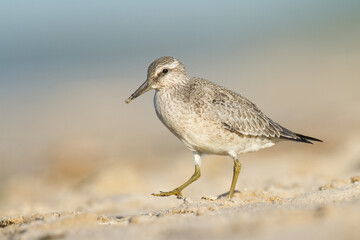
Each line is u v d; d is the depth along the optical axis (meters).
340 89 29.03
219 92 9.89
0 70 44.56
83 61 47.72
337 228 5.82
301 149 17.53
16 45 53.00
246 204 8.08
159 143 21.47
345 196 7.89
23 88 36.34
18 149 21.14
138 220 7.32
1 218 9.31
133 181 14.38
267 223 6.24
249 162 16.62
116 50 52.16
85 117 27.00
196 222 6.82
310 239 5.62
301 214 6.43
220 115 9.52
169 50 51.66
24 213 10.39
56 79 39.31
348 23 51.44
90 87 35.59
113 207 11.12
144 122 25.56
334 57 39.84
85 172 17.09
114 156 18.92
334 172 13.08
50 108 29.66
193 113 9.45
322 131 18.98
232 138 9.73
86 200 12.52
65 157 18.42
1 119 27.45
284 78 34.25
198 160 10.00
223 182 13.63
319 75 34.06
